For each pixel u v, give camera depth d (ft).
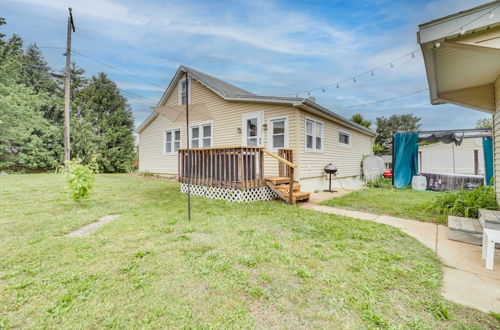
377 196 22.49
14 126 46.80
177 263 7.72
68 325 4.94
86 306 5.54
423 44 8.68
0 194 20.21
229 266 7.54
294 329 4.88
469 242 10.11
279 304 5.69
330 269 7.42
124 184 29.01
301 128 23.15
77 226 11.73
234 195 18.28
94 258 8.04
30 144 48.83
